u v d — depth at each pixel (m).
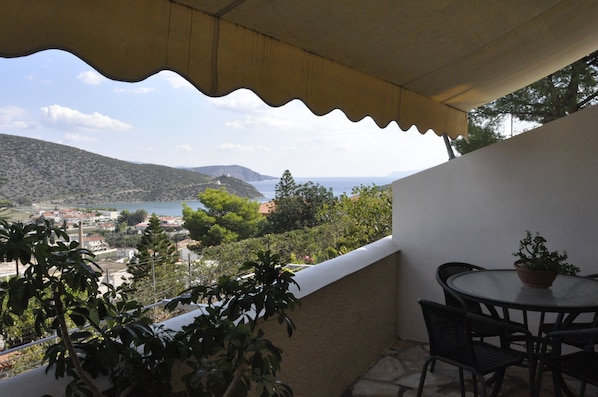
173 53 1.53
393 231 4.87
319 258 6.59
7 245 1.27
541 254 3.24
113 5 1.36
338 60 2.47
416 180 4.71
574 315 3.21
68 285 1.40
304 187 15.22
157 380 1.57
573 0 2.56
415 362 4.17
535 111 6.60
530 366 2.86
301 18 1.88
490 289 3.21
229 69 1.76
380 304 4.39
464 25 2.42
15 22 1.16
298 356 2.98
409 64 2.77
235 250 5.50
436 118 3.82
